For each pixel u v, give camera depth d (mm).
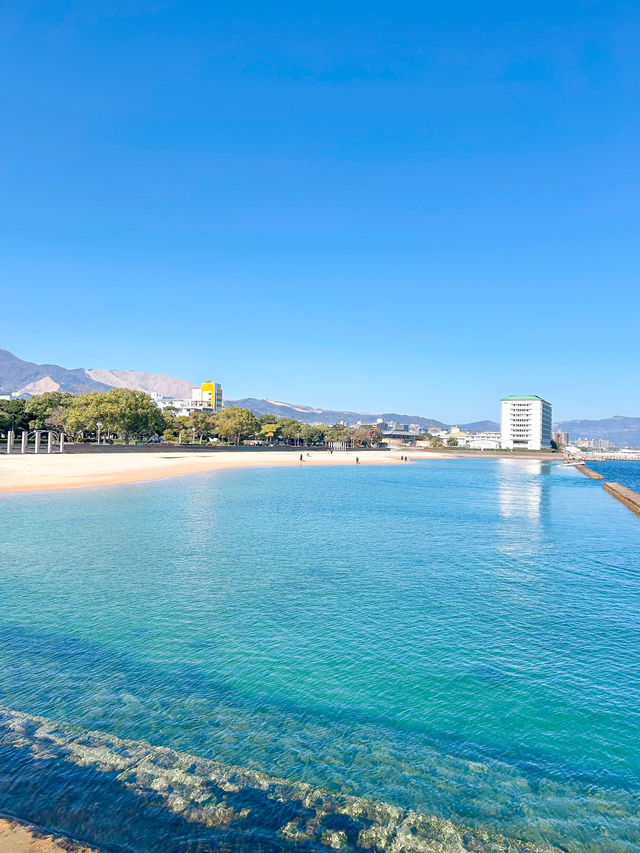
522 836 8164
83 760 9523
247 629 16594
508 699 12547
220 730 10789
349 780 9344
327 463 132625
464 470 127938
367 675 13633
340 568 24688
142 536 30625
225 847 7527
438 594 20984
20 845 7305
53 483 55438
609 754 10469
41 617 17078
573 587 22422
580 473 136875
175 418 199125
